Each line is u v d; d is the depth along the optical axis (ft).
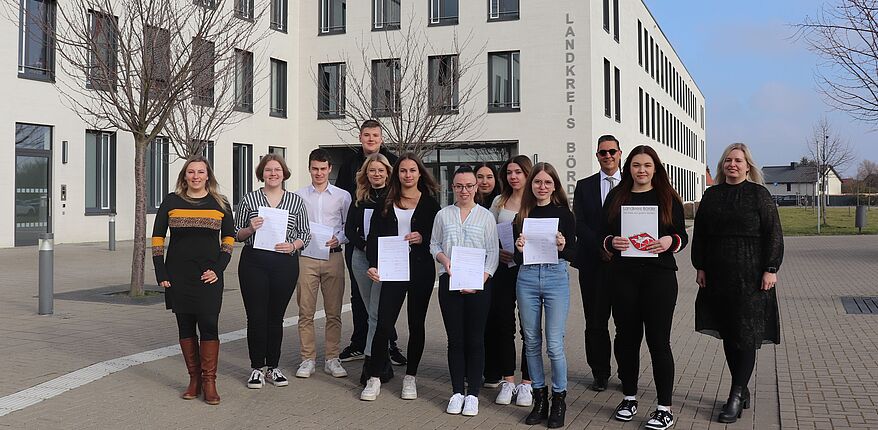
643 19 115.65
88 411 18.34
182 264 19.25
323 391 20.85
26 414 17.95
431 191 20.47
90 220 69.97
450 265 18.85
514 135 86.48
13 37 62.13
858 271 54.08
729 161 18.51
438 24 88.69
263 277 20.89
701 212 18.93
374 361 20.07
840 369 23.09
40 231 65.57
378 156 21.65
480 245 18.95
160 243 19.36
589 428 17.67
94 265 52.31
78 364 22.97
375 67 90.89
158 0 38.24
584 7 83.76
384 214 20.07
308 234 21.88
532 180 18.79
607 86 92.63
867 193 245.86
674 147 154.20
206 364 19.36
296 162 94.58
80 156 68.33
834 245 80.43
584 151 83.97
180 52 39.81
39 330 28.19
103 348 25.31
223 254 19.71
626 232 17.75
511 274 20.20
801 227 114.62
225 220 19.90
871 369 23.03
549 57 85.05
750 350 18.21
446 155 90.33
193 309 19.21
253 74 79.30
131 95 36.58
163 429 17.10
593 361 20.98
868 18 36.06
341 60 92.43
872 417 17.99
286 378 21.43
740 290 18.07
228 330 29.76
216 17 42.39
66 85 60.64
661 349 17.62
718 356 25.61
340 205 23.21
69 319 30.71
